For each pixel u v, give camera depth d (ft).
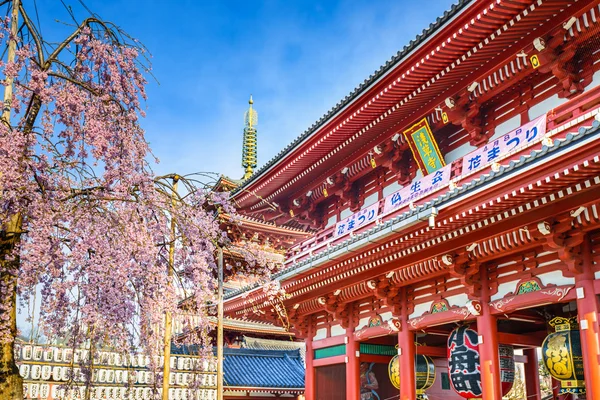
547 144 34.06
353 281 59.47
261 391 107.76
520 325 65.67
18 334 31.89
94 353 36.22
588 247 40.37
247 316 79.56
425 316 54.80
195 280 36.86
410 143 60.80
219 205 41.06
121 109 35.19
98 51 34.99
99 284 31.48
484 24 44.50
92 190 32.78
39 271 30.91
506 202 38.17
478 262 47.24
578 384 41.86
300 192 81.97
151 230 35.65
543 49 44.80
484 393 46.29
